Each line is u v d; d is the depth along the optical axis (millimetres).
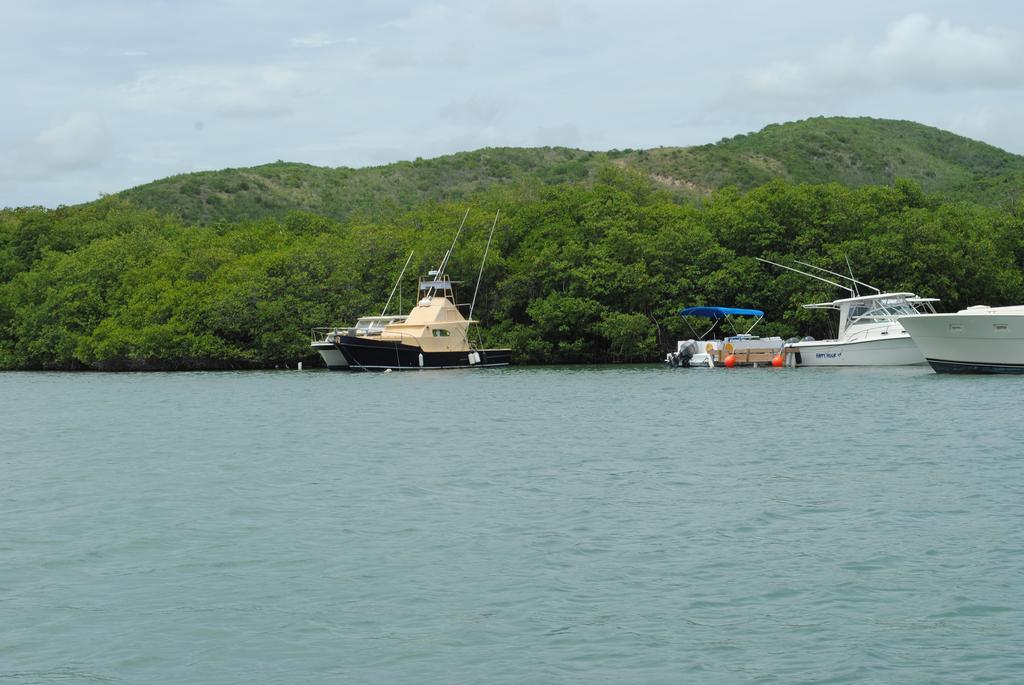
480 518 24422
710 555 20641
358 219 127812
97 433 44438
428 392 64875
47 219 130125
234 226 135750
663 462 32656
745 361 86312
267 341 98312
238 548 21891
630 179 121688
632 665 15039
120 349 102438
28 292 114000
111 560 21062
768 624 16609
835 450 34438
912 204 101938
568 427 43188
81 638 16484
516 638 16188
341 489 28656
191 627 16906
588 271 95875
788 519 23719
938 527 22625
